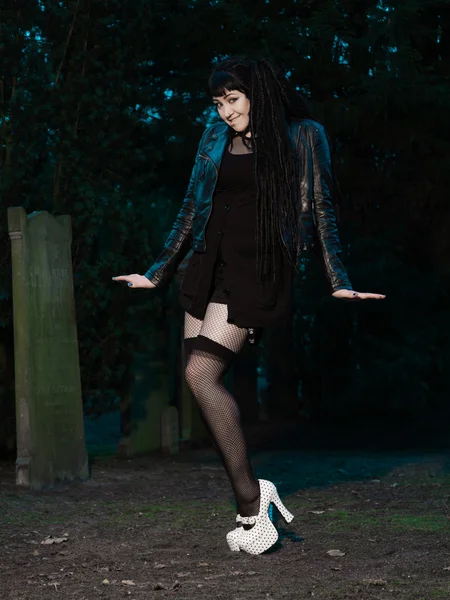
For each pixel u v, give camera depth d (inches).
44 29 256.4
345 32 316.2
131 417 280.4
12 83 259.8
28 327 216.8
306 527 164.7
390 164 354.0
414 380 345.4
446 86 323.3
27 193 259.3
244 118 141.6
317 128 145.6
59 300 229.5
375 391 350.9
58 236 230.4
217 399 139.3
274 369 382.9
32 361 216.5
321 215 143.9
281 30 310.8
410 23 316.5
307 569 132.0
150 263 273.6
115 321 270.2
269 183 138.8
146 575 129.8
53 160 264.1
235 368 365.4
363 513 178.7
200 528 165.5
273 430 350.9
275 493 143.3
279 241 139.6
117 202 263.0
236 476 140.9
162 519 175.2
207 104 311.6
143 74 323.3
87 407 276.4
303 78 330.6
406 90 314.5
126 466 259.9
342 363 371.2
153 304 276.8
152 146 283.0
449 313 360.2
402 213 363.3
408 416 368.5
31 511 185.2
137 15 273.3
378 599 113.9
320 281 349.1
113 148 266.4
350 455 286.7
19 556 143.3
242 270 140.8
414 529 161.2
